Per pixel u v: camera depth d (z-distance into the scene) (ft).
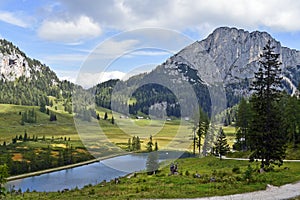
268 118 102.83
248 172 71.46
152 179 63.00
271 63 104.78
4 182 51.49
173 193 54.54
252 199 49.85
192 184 64.23
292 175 76.69
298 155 156.76
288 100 180.34
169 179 66.85
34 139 387.55
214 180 70.23
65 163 190.08
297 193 54.49
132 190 58.08
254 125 104.53
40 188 148.25
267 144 101.91
